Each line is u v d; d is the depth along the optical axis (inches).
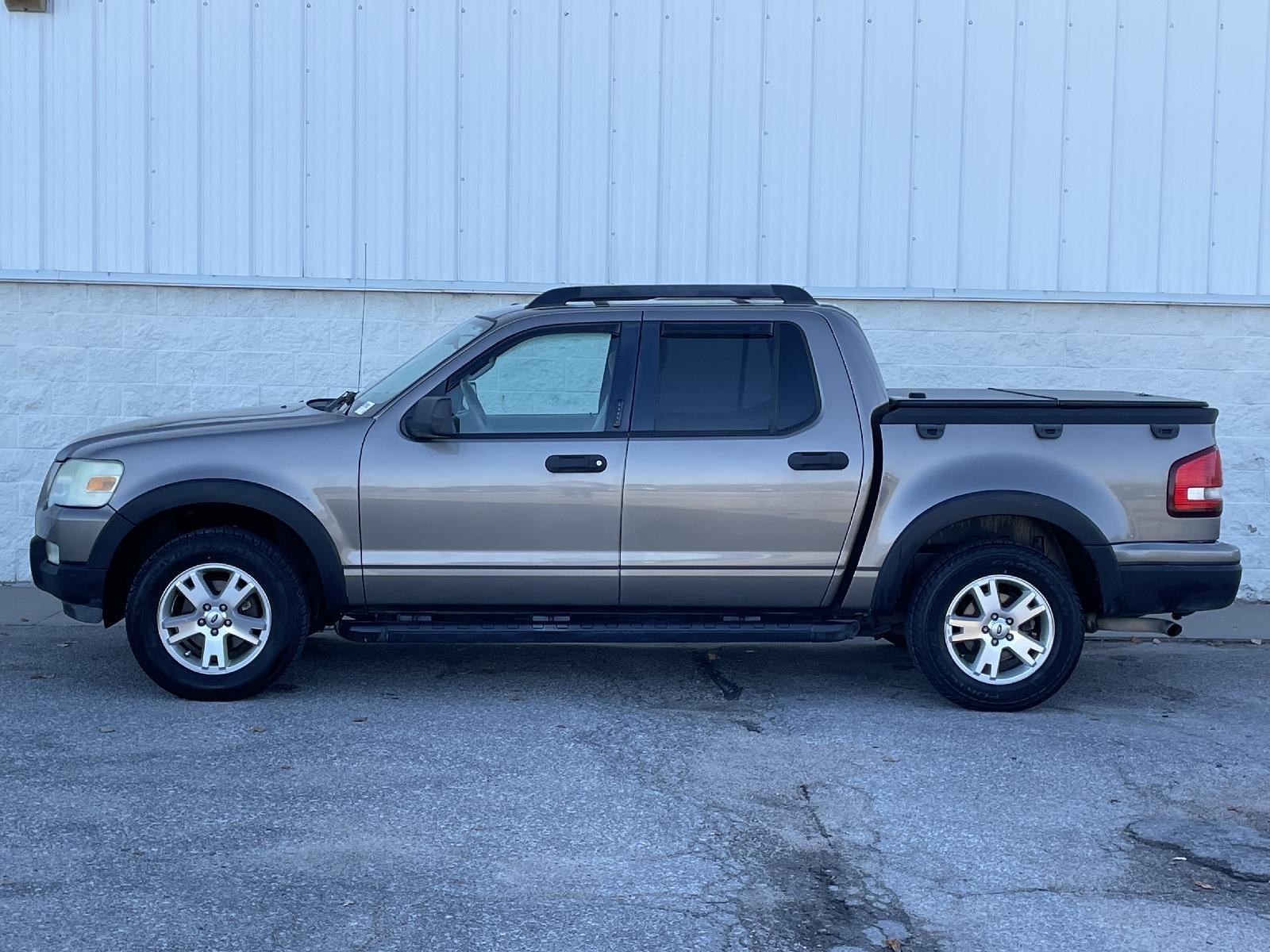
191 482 253.3
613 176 385.4
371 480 253.8
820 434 257.4
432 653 308.0
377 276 384.5
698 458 255.6
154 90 377.7
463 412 258.8
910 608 263.0
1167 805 211.2
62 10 374.3
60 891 170.9
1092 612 268.2
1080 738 246.7
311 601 266.5
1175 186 389.4
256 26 377.4
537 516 255.0
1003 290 390.0
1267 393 391.5
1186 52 386.6
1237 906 173.0
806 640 262.2
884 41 384.8
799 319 263.1
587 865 182.4
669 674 292.5
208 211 380.8
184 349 381.7
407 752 230.1
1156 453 259.9
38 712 252.2
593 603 260.5
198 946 155.9
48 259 378.9
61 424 380.8
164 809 200.7
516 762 225.8
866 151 386.9
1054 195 388.5
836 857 187.3
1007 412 258.1
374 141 381.4
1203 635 344.2
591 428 257.9
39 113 376.5
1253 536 391.9
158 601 255.4
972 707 262.7
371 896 171.0
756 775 221.6
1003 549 258.8
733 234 387.5
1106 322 390.3
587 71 382.9
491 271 385.7
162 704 258.1
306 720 248.7
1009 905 172.1
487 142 382.9
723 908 169.2
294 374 384.5
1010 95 386.6
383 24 379.2
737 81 384.5
